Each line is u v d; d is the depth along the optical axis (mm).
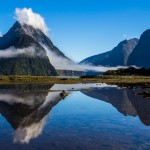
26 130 35000
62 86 140125
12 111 52344
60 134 32719
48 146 27531
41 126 37812
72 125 38625
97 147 27359
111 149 26719
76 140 30000
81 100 76812
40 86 138125
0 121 41469
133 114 49406
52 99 76875
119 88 121062
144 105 60906
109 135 32469
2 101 69250
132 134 33062
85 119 43938
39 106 60750
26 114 48812
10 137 31094
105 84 161000
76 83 176250
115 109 56938
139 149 26719
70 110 55250
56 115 48125
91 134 32906
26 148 26688
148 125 38906
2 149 26328
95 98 82438
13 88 119375
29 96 83625
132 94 89062
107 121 42094
